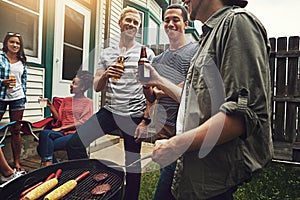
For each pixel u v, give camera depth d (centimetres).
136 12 128
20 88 300
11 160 309
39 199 115
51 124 308
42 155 244
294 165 293
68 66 464
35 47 393
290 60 344
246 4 102
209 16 105
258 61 83
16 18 358
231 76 83
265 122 87
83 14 500
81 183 130
